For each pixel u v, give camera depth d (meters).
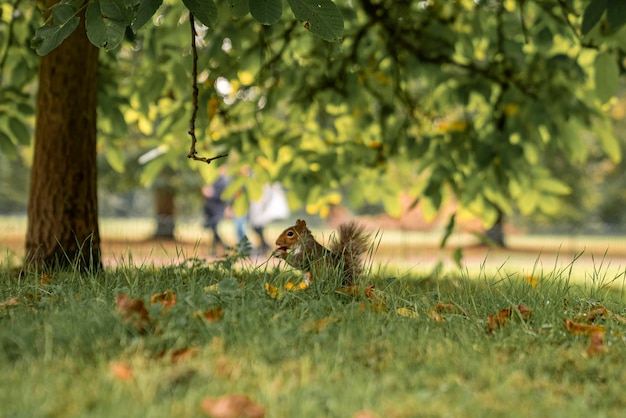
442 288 7.47
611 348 5.11
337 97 10.53
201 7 5.17
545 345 5.03
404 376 4.26
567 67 9.02
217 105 8.55
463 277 7.52
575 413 3.72
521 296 6.55
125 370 3.97
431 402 3.79
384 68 11.32
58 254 8.05
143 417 3.38
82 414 3.41
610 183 43.56
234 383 3.92
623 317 6.21
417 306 5.98
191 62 8.73
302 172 10.10
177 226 28.19
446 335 5.28
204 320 4.79
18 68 9.74
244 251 6.69
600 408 3.96
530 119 9.55
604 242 36.56
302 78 10.39
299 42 10.76
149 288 6.01
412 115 10.95
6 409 3.44
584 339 5.34
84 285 6.29
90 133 8.34
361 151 10.30
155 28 9.13
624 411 3.93
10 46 9.64
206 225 21.33
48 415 3.39
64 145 8.16
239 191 9.96
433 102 10.68
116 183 31.84
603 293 7.16
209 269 6.77
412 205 9.73
